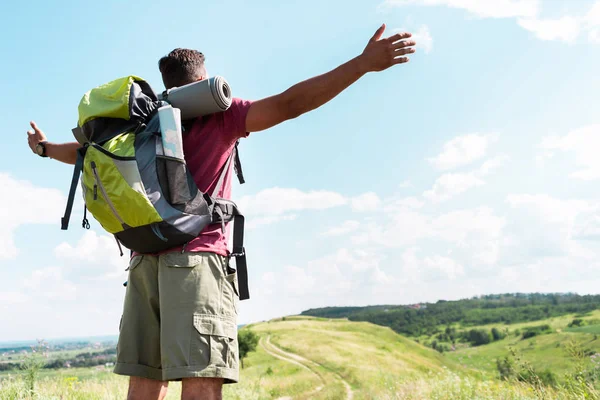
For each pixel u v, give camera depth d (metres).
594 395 5.21
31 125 3.26
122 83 2.34
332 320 166.62
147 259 2.47
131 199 2.12
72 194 2.39
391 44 2.31
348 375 65.00
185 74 2.78
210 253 2.34
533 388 6.00
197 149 2.44
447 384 8.94
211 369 2.21
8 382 5.86
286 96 2.41
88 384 7.06
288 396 41.16
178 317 2.24
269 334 132.75
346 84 2.36
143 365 2.50
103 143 2.29
